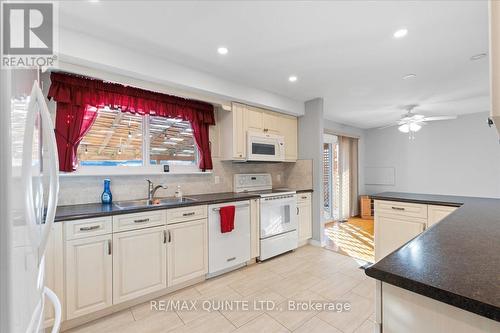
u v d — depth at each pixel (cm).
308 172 383
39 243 78
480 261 81
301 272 274
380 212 271
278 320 187
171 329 177
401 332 71
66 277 171
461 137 482
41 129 88
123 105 236
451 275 70
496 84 68
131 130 261
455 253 89
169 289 228
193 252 240
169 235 224
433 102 389
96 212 185
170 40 203
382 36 196
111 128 246
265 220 309
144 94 250
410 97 361
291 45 211
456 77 283
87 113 221
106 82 226
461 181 481
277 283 247
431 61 242
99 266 185
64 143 206
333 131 539
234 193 329
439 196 269
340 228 490
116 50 208
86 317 184
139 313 196
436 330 65
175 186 293
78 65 201
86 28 185
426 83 303
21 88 62
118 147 252
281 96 351
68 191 221
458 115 483
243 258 285
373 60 239
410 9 163
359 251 347
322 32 192
